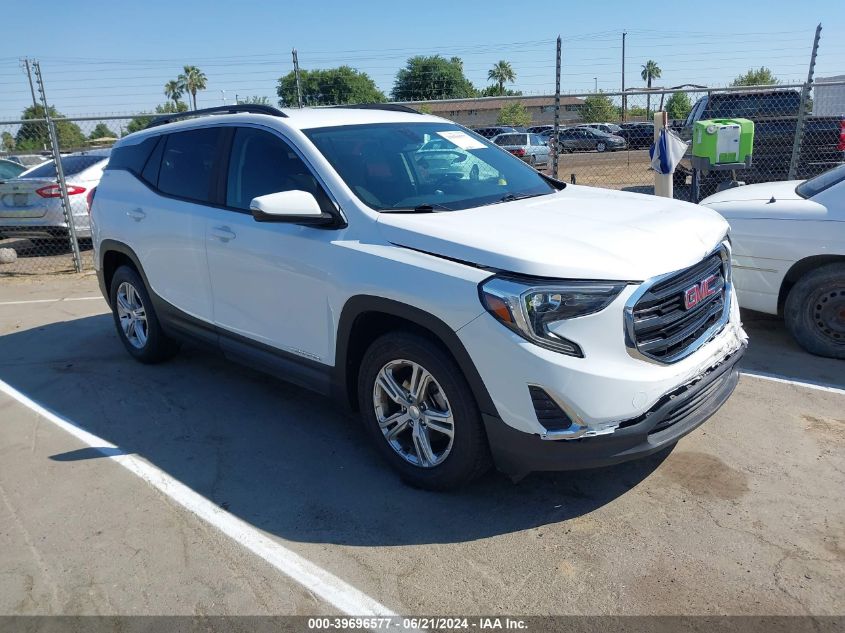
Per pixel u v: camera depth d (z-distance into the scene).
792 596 2.64
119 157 5.54
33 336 6.57
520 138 20.00
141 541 3.18
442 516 3.28
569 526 3.16
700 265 3.29
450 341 3.04
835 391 4.43
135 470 3.85
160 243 4.82
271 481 3.67
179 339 4.99
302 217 3.51
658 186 7.48
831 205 4.80
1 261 10.64
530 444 2.93
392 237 3.35
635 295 2.88
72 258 11.05
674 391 3.03
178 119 5.04
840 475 3.45
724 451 3.74
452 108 25.27
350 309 3.45
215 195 4.42
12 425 4.52
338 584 2.84
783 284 5.11
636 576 2.80
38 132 12.74
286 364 4.04
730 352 3.45
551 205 3.75
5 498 3.61
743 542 2.98
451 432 3.25
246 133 4.29
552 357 2.82
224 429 4.33
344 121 4.18
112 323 6.90
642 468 3.62
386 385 3.48
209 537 3.19
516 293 2.85
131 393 4.98
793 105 11.21
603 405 2.85
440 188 3.92
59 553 3.12
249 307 4.18
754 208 5.10
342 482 3.63
